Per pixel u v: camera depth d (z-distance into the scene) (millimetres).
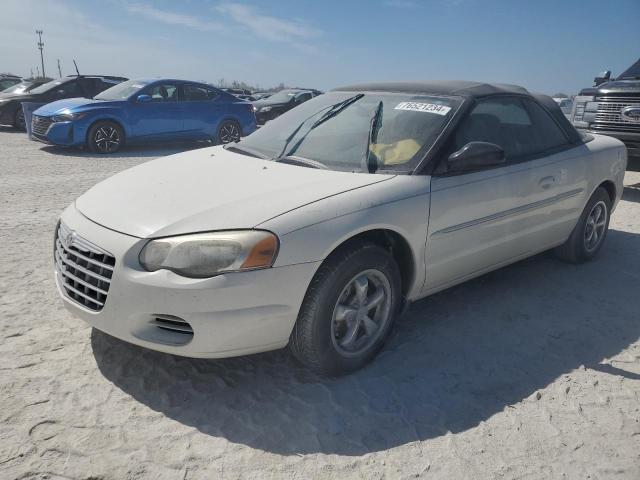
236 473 2227
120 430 2439
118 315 2572
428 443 2445
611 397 2832
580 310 3840
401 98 3732
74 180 8008
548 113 4203
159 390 2740
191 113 12258
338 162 3281
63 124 10703
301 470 2254
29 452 2271
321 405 2680
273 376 2908
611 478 2287
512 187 3600
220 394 2734
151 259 2508
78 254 2744
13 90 15586
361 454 2361
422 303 3863
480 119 3584
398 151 3268
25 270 4195
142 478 2178
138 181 3191
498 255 3713
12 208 6125
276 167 3264
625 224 6145
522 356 3209
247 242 2479
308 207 2678
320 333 2723
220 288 2438
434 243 3170
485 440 2479
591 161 4355
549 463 2354
